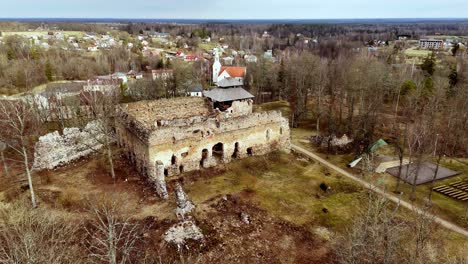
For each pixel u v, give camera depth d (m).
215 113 57.31
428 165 53.94
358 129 65.19
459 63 112.31
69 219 33.41
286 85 100.12
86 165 46.03
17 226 26.09
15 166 46.59
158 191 38.97
